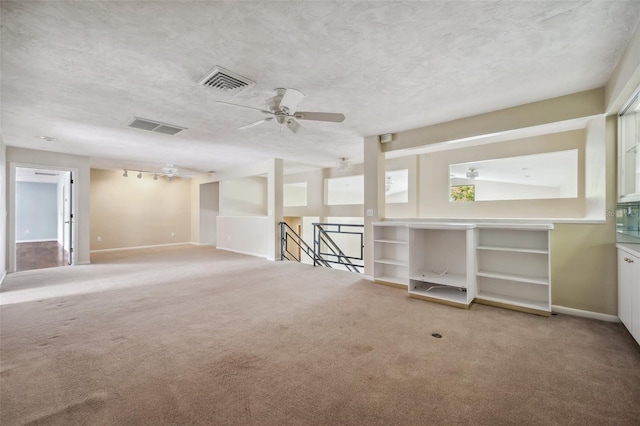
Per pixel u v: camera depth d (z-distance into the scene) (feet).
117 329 8.73
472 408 5.25
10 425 4.77
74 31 6.18
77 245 19.38
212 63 7.63
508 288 11.57
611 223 9.46
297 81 8.67
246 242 24.48
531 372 6.41
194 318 9.64
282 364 6.73
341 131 14.12
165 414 5.06
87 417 4.97
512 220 13.78
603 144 9.53
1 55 7.11
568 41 6.72
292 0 5.32
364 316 9.84
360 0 5.33
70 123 12.57
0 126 12.96
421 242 13.25
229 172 25.99
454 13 5.75
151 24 5.98
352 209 24.26
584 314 9.86
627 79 6.91
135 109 10.91
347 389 5.80
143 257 22.52
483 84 8.95
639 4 5.47
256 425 4.82
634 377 6.21
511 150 14.70
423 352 7.32
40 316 9.80
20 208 33.27
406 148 13.99
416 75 8.36
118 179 27.35
